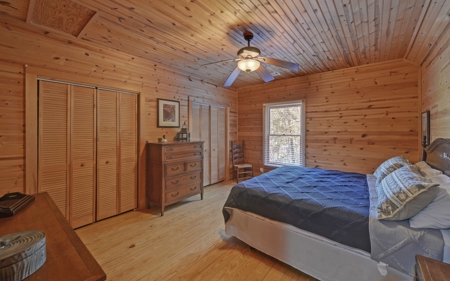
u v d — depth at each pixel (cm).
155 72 346
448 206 129
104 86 283
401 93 324
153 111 345
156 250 217
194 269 188
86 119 269
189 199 374
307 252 177
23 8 193
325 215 170
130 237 243
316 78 405
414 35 236
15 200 143
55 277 74
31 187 227
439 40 216
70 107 254
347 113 373
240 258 205
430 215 133
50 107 240
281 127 466
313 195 199
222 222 283
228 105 506
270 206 201
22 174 223
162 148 310
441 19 186
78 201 263
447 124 205
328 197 194
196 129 425
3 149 212
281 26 225
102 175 285
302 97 425
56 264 81
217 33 243
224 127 498
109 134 292
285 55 308
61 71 245
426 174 197
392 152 333
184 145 341
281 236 192
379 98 342
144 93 330
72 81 255
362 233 151
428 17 193
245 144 525
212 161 467
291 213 188
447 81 204
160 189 312
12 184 217
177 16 209
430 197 135
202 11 199
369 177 265
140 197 327
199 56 316
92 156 275
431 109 257
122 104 306
